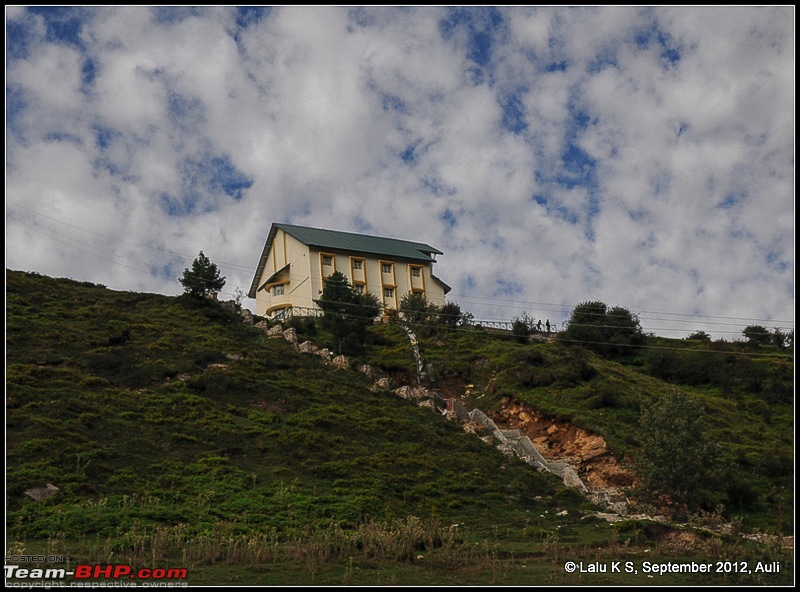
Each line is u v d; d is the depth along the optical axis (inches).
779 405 2647.6
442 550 1194.6
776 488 1913.1
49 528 1189.1
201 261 2800.2
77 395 1774.1
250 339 2503.7
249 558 1081.4
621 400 2268.7
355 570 1055.6
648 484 1737.2
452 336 2933.1
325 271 3395.7
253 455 1679.4
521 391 2377.0
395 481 1656.0
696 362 2854.3
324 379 2230.6
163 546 1113.4
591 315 3201.3
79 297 2613.2
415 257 3619.6
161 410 1792.6
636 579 1053.2
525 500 1686.8
